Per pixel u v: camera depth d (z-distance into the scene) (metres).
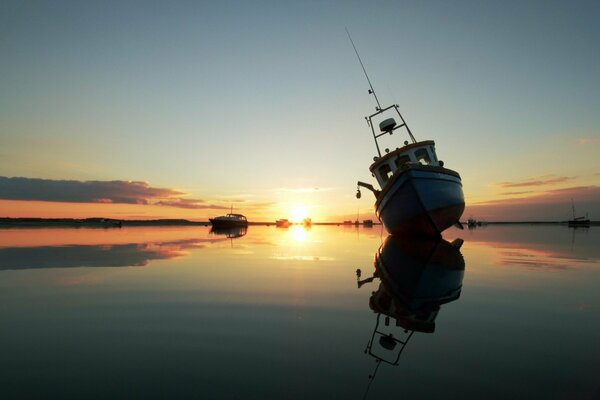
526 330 5.57
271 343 4.98
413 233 22.34
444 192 20.48
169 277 10.02
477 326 5.77
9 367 4.20
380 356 4.52
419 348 4.81
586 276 10.49
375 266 12.52
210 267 11.97
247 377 3.94
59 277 9.97
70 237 28.97
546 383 3.83
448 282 9.60
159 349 4.76
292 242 25.73
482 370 4.14
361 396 3.54
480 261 13.94
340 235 41.19
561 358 4.50
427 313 6.52
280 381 3.85
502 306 7.03
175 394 3.57
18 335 5.30
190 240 26.86
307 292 8.19
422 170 19.83
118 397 3.51
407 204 20.41
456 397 3.54
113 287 8.63
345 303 7.21
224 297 7.64
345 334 5.36
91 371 4.09
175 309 6.70
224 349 4.76
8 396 3.53
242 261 13.64
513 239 29.38
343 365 4.27
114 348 4.79
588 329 5.62
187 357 4.49
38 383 3.80
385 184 23.88
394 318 6.18
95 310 6.62
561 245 22.34
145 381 3.85
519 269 11.92
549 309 6.82
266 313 6.46
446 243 21.30
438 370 4.14
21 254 15.55
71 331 5.47
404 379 3.90
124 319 6.07
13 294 7.90
